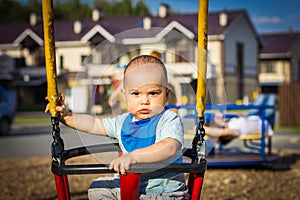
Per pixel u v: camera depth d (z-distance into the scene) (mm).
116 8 65250
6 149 10539
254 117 7168
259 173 6762
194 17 31844
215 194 5336
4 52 37969
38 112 31375
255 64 39344
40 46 37312
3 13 65938
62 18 65312
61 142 2242
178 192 2199
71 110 2443
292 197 5199
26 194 5406
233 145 9820
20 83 36844
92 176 6348
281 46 43438
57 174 2059
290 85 16703
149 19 33031
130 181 2018
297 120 16562
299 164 7582
